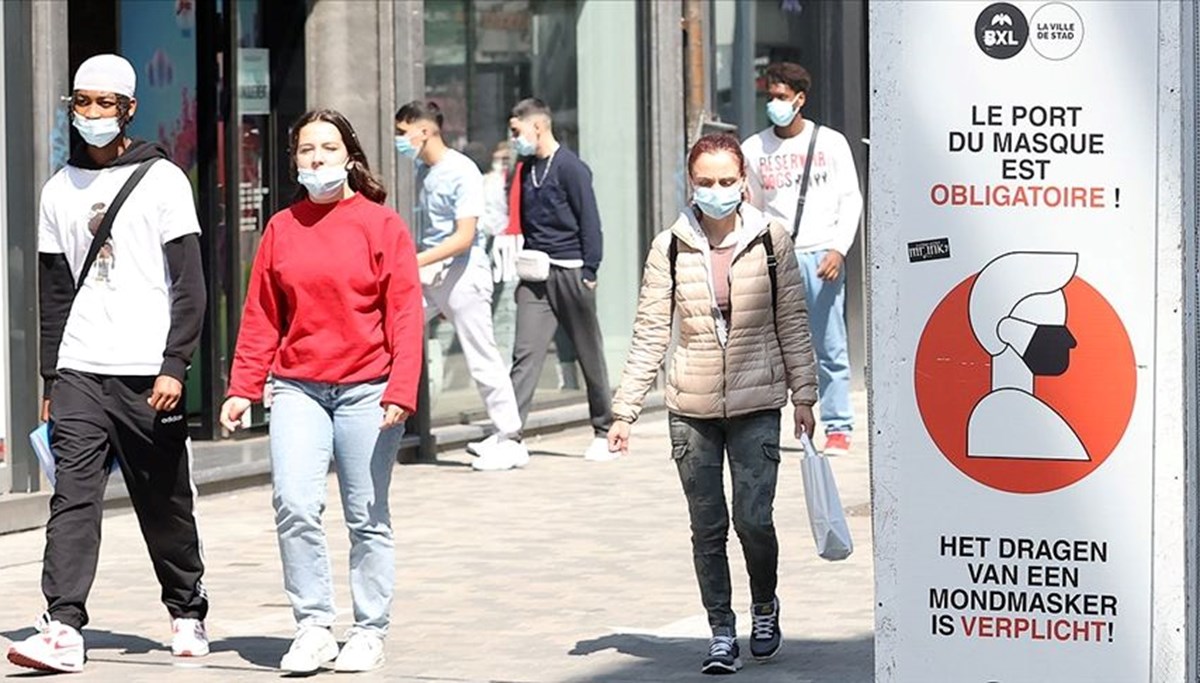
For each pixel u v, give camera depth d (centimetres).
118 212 2003
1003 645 1499
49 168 2780
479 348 3331
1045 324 1471
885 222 1490
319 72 3397
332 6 3381
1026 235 1468
